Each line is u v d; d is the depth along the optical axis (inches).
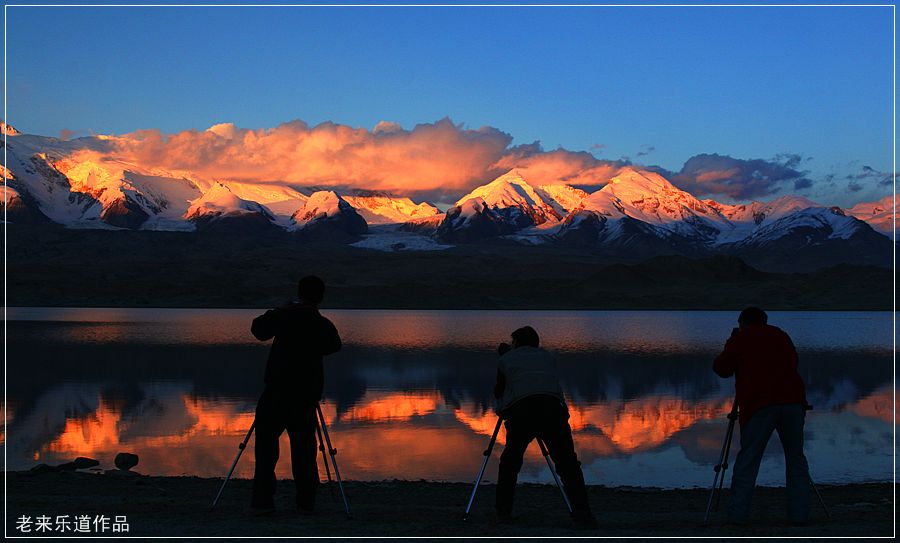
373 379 1851.6
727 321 5546.3
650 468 911.0
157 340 3107.8
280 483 749.3
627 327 4611.2
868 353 2721.5
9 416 1257.4
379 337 3503.9
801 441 504.7
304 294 527.8
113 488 690.8
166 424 1190.3
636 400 1520.7
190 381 1775.3
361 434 1123.9
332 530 462.0
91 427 1160.2
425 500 666.8
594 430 1173.1
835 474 863.7
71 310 7086.6
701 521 525.3
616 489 749.3
